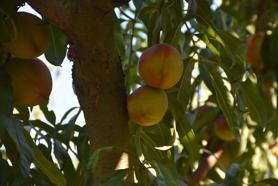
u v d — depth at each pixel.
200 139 2.63
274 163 2.75
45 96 1.98
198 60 2.21
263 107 2.25
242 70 2.19
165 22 2.15
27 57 1.96
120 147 2.02
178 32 2.16
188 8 2.17
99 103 2.00
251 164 2.68
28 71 1.96
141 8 2.28
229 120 2.21
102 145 2.02
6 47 1.95
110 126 2.01
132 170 2.00
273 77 2.42
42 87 1.97
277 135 2.34
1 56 1.95
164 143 2.15
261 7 2.55
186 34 2.25
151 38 2.17
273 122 2.33
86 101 2.01
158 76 1.99
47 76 1.98
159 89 2.01
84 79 1.99
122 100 2.01
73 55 1.96
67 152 2.13
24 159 1.90
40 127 2.21
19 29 1.94
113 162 2.01
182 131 2.17
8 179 1.93
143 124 2.01
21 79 1.96
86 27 1.91
